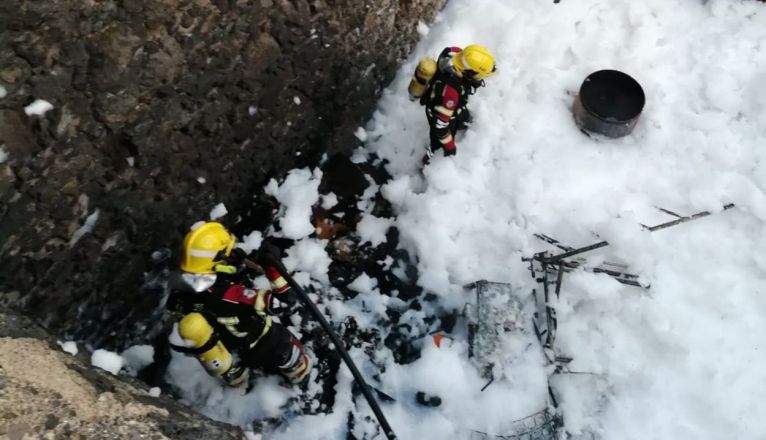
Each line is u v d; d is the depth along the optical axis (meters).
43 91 2.93
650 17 5.68
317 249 4.71
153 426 2.86
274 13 3.92
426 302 4.62
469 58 4.25
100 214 3.52
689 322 4.37
